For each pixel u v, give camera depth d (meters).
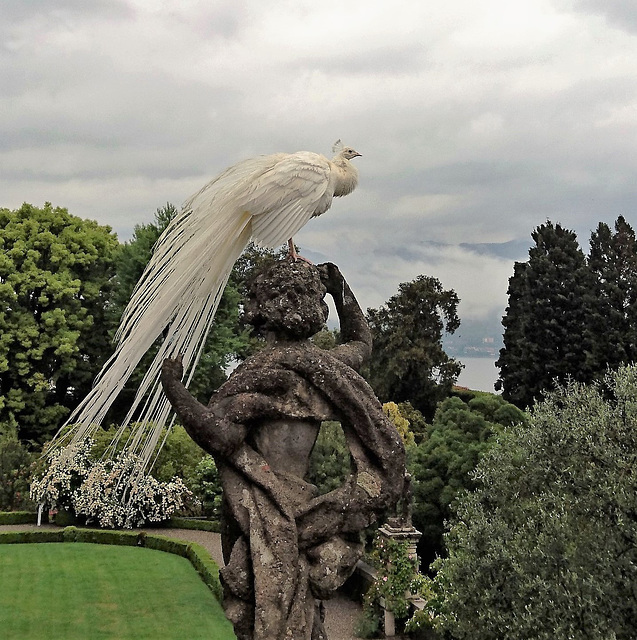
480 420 25.64
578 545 12.70
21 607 22.03
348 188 8.06
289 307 6.50
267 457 6.34
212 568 25.38
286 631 5.72
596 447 13.41
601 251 41.31
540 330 38.56
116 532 31.14
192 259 6.14
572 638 11.41
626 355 35.50
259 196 6.50
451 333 49.59
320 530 6.01
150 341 5.89
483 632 13.21
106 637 19.55
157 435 6.16
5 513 34.50
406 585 20.69
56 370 44.47
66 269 44.56
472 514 15.52
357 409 6.29
